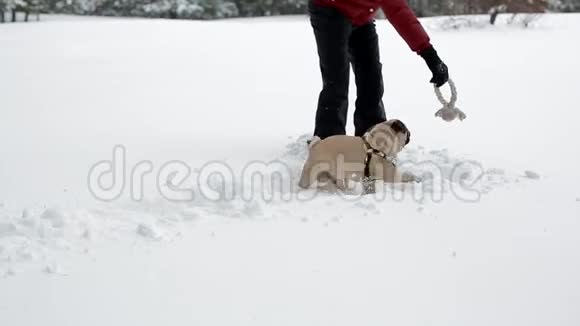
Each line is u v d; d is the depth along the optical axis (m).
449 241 2.72
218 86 6.82
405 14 3.71
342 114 3.97
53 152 4.14
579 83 6.82
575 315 2.11
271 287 2.29
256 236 2.75
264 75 7.52
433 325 2.04
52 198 3.23
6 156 4.04
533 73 7.46
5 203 3.15
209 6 27.53
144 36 10.98
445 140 4.57
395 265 2.48
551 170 3.81
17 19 25.14
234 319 2.07
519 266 2.48
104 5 28.45
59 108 5.69
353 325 2.04
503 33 11.28
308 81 7.16
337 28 3.86
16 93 6.43
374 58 4.11
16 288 2.26
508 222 2.94
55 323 2.04
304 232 2.80
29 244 2.61
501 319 2.08
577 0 24.00
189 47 9.73
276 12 29.97
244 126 5.00
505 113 5.50
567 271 2.44
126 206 3.12
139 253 2.56
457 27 12.16
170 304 2.16
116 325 2.03
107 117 5.31
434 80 3.69
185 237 2.73
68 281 2.32
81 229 2.76
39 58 8.88
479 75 7.40
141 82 7.06
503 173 3.69
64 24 12.86
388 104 5.95
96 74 7.59
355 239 2.73
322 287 2.29
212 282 2.32
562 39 10.24
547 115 5.42
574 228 2.87
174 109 5.67
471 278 2.37
